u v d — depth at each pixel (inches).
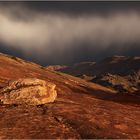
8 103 2001.7
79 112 1831.9
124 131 1557.6
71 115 1745.8
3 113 1787.6
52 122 1625.2
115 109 2210.9
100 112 1904.5
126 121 1761.8
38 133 1450.5
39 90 2043.6
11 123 1593.3
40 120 1649.9
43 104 2018.9
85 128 1535.4
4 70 5826.8
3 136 1400.1
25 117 1701.5
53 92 2116.1
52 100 2094.0
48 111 1830.7
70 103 2151.8
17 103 2003.0
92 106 2151.8
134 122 1776.6
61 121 1651.1
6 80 4192.9
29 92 2030.0
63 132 1483.8
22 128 1518.2
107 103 2586.1
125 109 2335.1
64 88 5206.7
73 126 1577.3
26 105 1983.3
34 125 1565.0
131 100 3380.9
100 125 1598.2
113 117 1808.6
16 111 1831.9
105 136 1443.2
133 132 1562.5
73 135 1449.3
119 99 3496.6
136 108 2511.1
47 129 1512.1
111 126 1612.9
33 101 2005.4
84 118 1697.8
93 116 1764.3
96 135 1448.1
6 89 2052.2
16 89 2042.3
